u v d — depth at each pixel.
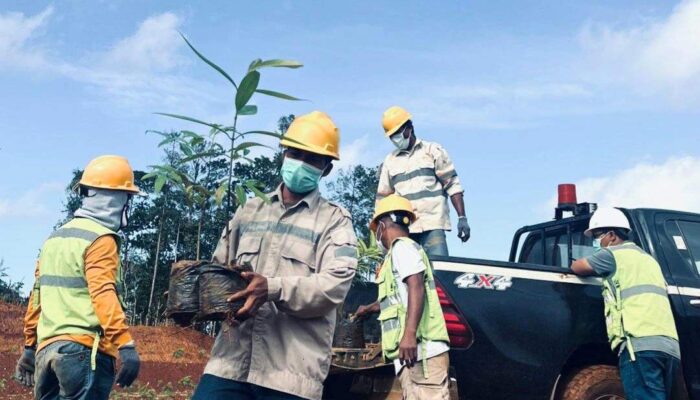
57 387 4.16
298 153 3.39
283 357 3.26
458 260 5.31
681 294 6.00
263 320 3.28
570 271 5.55
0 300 14.61
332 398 5.71
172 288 3.16
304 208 3.44
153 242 49.44
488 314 5.23
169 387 8.87
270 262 3.36
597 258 5.46
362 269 8.39
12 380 8.46
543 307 5.38
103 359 4.05
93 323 3.99
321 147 3.38
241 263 3.38
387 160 7.38
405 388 4.68
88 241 3.99
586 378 5.48
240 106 3.20
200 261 3.15
